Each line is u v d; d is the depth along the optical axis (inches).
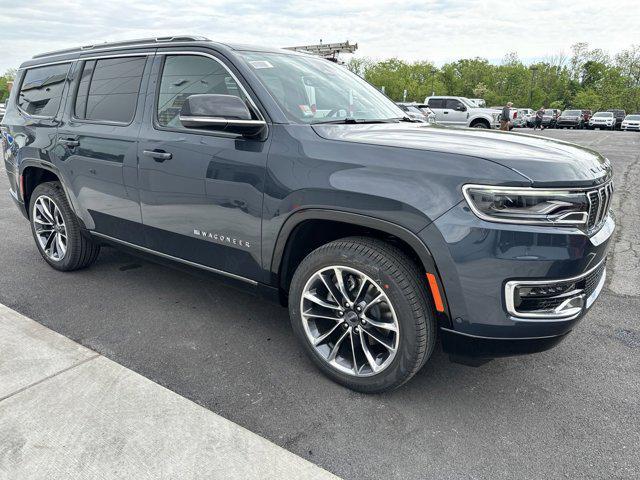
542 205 80.3
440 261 83.5
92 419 88.0
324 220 97.6
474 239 80.7
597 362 114.5
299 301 103.0
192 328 126.3
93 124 136.6
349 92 129.4
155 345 117.7
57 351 110.8
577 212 82.5
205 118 96.2
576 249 81.8
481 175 80.7
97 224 142.5
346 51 273.9
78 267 160.4
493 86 3494.1
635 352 119.1
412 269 89.7
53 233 162.4
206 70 115.0
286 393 99.8
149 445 82.0
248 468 78.0
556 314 84.8
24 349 111.3
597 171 89.5
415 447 85.4
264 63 115.7
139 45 131.0
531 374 109.2
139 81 127.6
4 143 173.9
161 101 121.6
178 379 103.9
